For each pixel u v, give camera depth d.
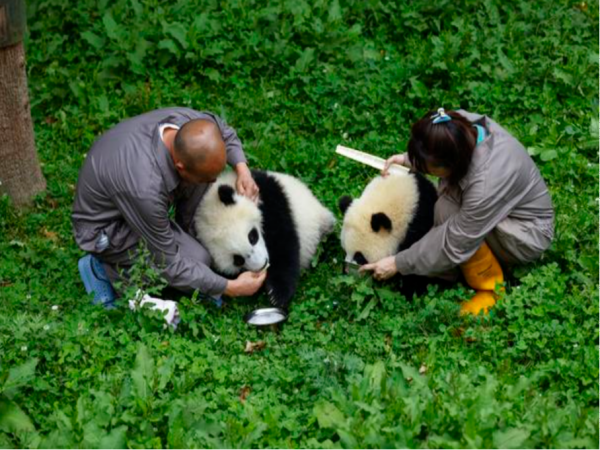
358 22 7.89
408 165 5.56
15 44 5.83
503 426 3.99
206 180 4.77
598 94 6.98
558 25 7.68
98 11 7.85
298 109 7.01
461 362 4.64
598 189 6.14
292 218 5.44
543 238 5.15
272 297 5.31
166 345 4.75
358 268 5.29
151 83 7.23
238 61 7.36
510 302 4.99
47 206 6.37
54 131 6.95
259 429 4.09
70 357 4.59
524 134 6.58
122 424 4.13
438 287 5.38
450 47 7.07
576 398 4.46
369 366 4.45
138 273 4.90
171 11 7.65
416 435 3.95
